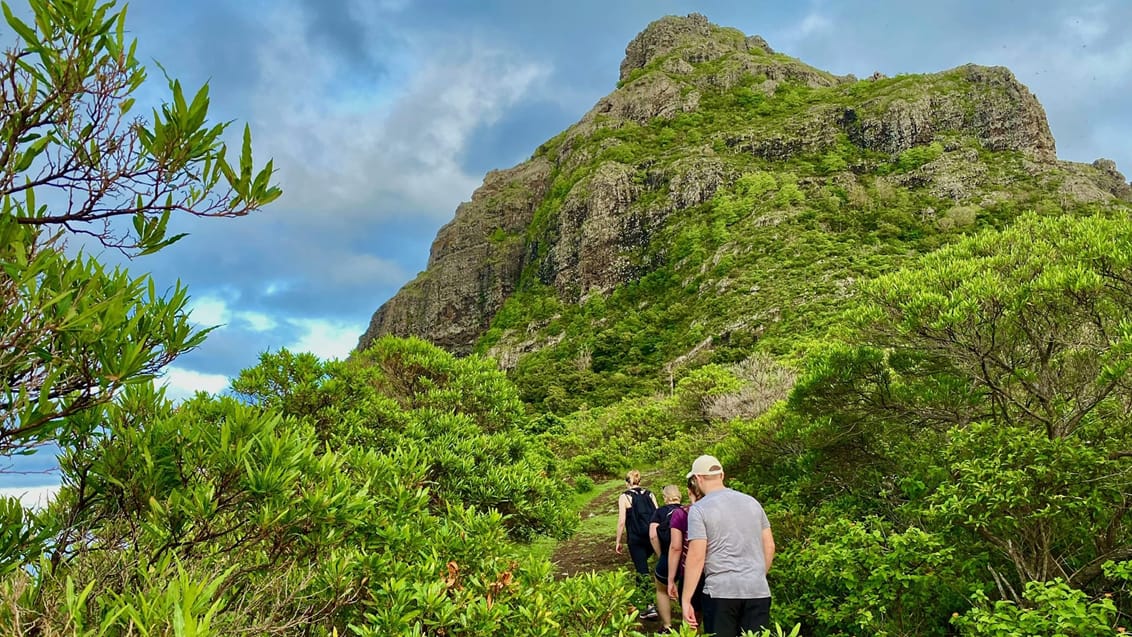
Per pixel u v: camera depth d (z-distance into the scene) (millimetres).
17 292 1656
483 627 2982
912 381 7156
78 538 2527
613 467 20047
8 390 1705
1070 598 3070
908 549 4117
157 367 2113
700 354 58375
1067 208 70875
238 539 2697
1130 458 4523
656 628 5305
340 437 5902
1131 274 5492
